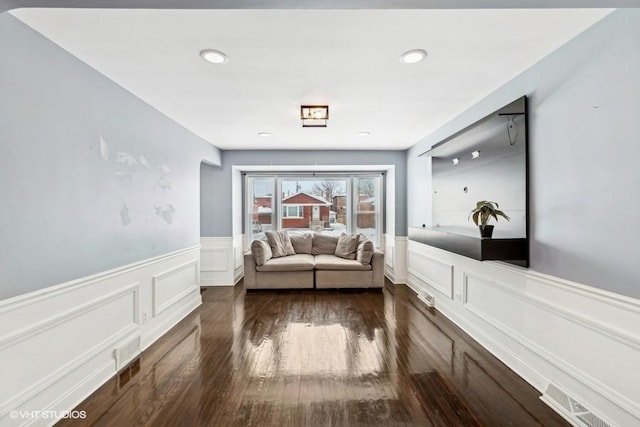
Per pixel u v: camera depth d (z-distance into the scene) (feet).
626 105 4.85
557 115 6.17
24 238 5.26
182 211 11.43
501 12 4.98
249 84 7.74
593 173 5.41
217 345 8.95
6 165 4.97
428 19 5.12
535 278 6.71
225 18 5.04
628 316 4.84
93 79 6.84
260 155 16.28
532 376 6.84
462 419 5.74
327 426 5.58
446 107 9.50
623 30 4.87
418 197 14.43
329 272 15.08
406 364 7.77
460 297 10.19
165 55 6.28
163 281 9.91
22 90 5.22
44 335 5.57
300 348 8.71
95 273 6.92
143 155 8.86
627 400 4.86
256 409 6.05
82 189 6.55
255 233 18.85
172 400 6.34
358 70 7.00
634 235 4.76
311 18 5.06
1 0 3.67
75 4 3.84
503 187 7.86
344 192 18.89
